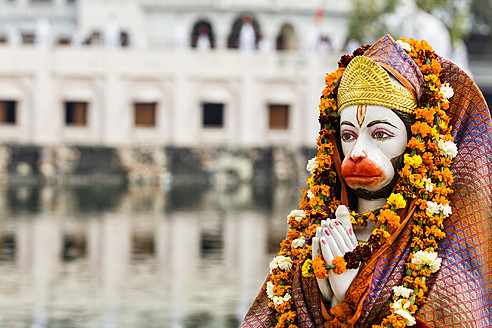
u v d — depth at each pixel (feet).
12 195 128.57
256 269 60.54
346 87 12.01
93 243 74.38
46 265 61.93
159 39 179.22
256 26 189.57
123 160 163.22
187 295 50.57
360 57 11.89
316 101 180.24
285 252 12.72
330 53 180.65
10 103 176.96
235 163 168.04
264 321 12.65
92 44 182.70
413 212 11.83
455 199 11.87
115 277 56.90
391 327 11.34
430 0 150.20
